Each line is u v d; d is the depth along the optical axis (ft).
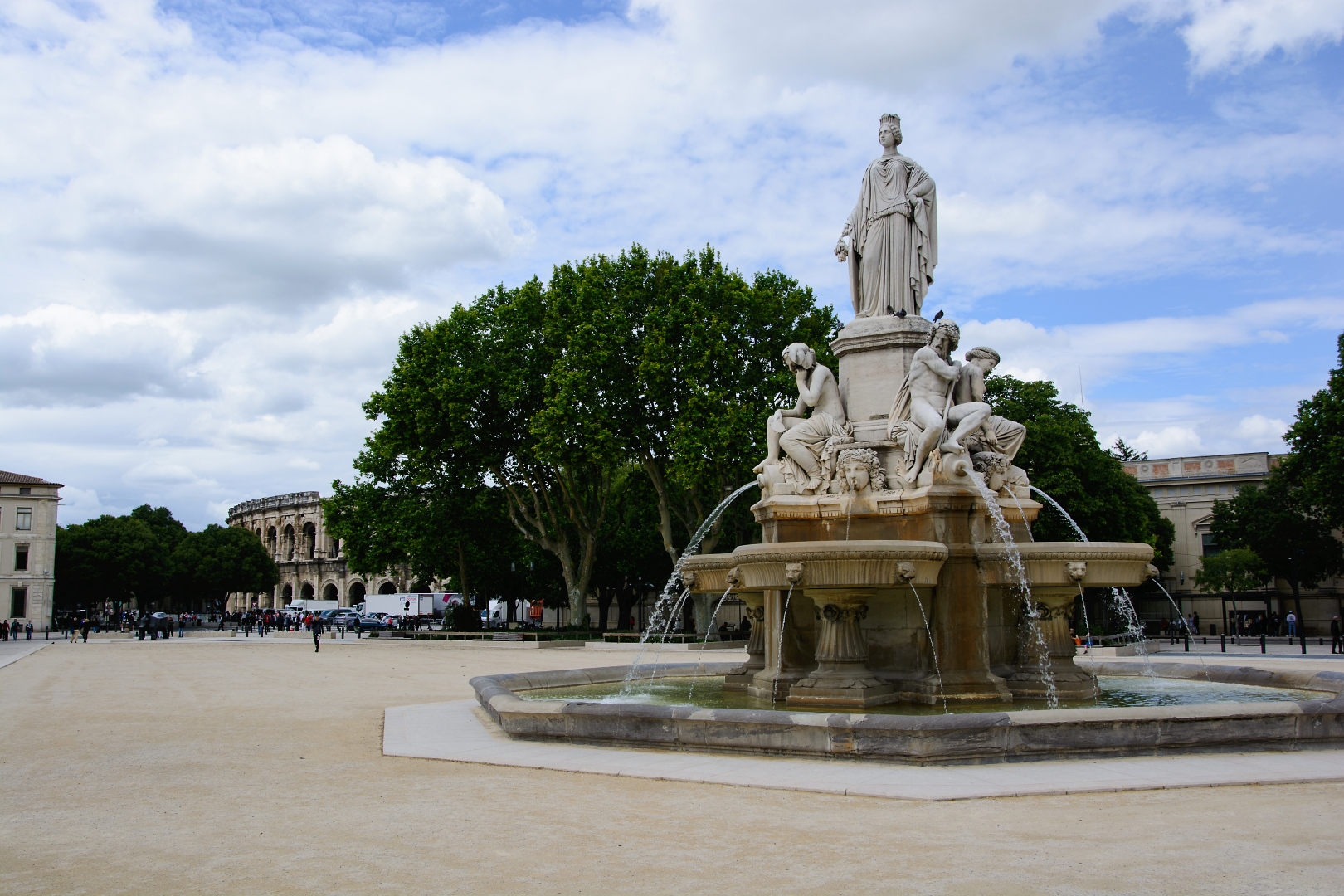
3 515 302.04
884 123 55.11
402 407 168.86
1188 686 54.13
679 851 22.76
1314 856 21.57
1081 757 33.06
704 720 35.68
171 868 22.22
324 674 90.68
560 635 165.48
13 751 40.93
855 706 43.27
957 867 20.97
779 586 45.24
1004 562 45.70
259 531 457.68
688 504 170.50
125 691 71.97
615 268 153.69
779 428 51.83
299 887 20.57
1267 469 236.43
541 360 164.96
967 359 51.16
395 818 26.89
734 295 141.90
